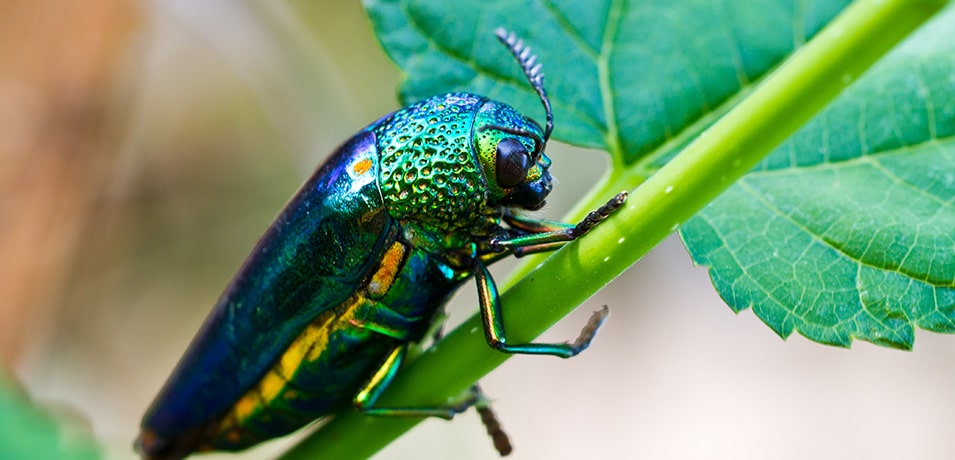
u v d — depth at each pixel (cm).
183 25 28
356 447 16
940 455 30
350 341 17
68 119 22
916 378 33
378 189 16
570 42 17
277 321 17
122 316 34
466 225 16
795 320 16
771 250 16
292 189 35
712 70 17
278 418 17
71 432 15
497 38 17
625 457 32
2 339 21
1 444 15
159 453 17
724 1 17
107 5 22
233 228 35
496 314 15
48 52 21
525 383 34
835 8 17
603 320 16
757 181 16
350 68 32
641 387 34
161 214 34
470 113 16
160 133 33
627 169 17
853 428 32
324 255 16
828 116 16
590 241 15
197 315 35
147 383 33
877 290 16
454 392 16
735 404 33
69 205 22
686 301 36
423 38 17
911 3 14
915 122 16
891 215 16
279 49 27
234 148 35
